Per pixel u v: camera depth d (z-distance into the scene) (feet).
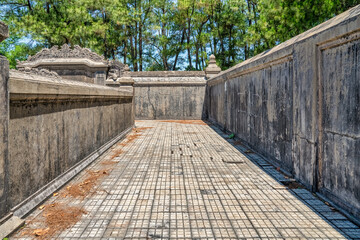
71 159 13.50
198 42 90.68
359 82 8.30
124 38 83.46
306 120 11.73
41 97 10.09
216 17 84.69
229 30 88.43
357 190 8.53
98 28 71.26
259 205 9.95
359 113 8.34
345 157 9.16
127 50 100.63
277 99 15.44
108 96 20.30
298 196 10.82
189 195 11.00
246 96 21.99
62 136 12.40
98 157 17.78
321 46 10.43
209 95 44.21
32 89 9.21
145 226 8.36
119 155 18.61
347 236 7.70
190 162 16.62
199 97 47.03
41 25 67.72
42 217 8.94
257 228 8.22
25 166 9.20
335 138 9.78
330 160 10.16
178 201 10.36
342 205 9.30
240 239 7.60
